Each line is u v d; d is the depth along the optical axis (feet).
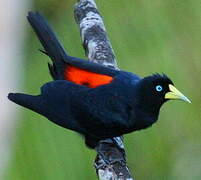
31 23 37.70
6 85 47.75
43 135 36.99
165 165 40.47
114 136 35.83
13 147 38.60
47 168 36.24
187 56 40.83
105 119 35.04
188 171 40.75
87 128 35.68
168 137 40.70
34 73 41.55
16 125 43.14
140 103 34.86
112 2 40.96
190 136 40.96
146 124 35.40
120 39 40.06
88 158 36.81
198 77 41.04
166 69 39.86
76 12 40.19
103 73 35.70
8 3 48.08
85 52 38.93
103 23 39.63
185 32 41.42
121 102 34.94
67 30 42.50
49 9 44.50
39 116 37.73
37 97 36.19
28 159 36.50
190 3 41.68
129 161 40.04
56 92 36.11
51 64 38.47
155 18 40.91
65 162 36.65
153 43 39.99
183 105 41.27
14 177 36.14
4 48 48.03
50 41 36.83
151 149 40.06
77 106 35.60
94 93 35.29
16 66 47.80
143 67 39.40
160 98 34.88
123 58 39.58
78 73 35.99
